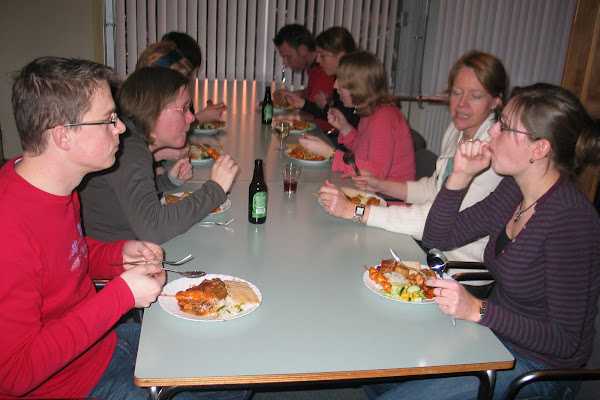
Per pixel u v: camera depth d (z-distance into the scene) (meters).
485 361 1.20
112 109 1.19
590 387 1.38
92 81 1.14
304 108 4.22
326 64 3.84
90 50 4.76
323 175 2.55
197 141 3.03
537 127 1.39
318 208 2.08
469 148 1.68
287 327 1.27
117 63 4.84
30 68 1.12
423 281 1.47
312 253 1.68
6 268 1.05
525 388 1.44
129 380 1.39
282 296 1.41
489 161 1.67
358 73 2.71
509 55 4.98
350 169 2.61
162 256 1.53
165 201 2.04
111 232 1.85
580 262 1.35
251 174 2.49
